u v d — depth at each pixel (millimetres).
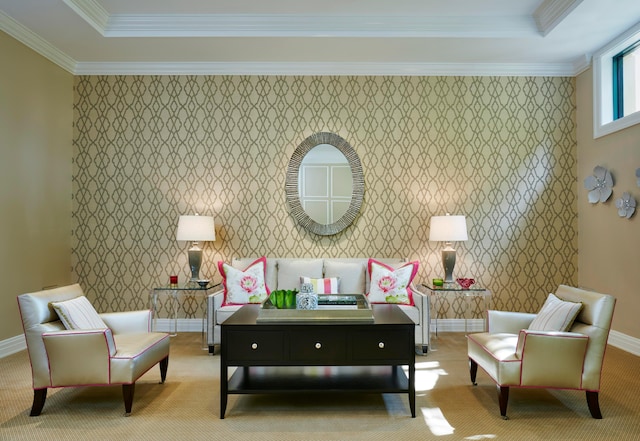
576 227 4848
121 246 4871
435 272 4824
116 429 2453
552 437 2352
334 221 4812
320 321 2717
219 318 3889
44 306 2674
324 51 4508
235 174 4855
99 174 4891
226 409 2734
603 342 2545
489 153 4871
